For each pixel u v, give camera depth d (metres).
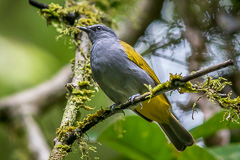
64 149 6.91
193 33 11.45
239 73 10.69
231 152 8.65
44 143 11.02
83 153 7.22
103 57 8.57
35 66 13.41
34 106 11.96
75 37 9.88
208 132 8.87
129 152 9.33
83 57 9.11
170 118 8.92
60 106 13.12
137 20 12.12
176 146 8.87
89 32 9.59
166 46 11.89
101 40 9.10
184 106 10.88
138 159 9.41
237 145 8.83
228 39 11.22
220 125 8.70
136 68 8.56
